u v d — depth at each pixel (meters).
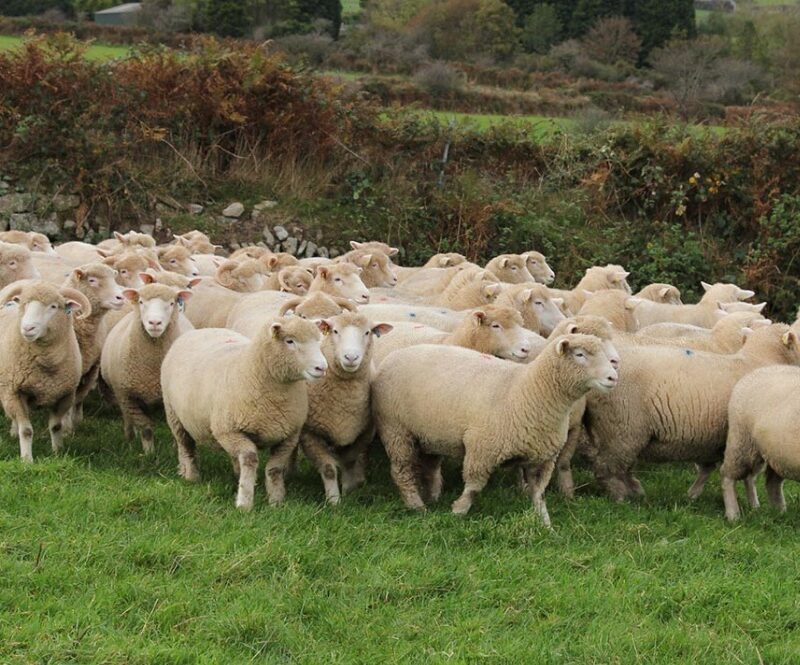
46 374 10.73
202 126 23.09
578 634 7.78
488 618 7.91
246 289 15.08
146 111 22.55
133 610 7.58
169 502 9.48
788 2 63.69
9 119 21.58
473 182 24.22
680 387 10.82
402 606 8.04
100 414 13.39
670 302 17.23
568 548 9.24
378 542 9.09
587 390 9.53
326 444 10.42
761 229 24.52
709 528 10.10
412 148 24.56
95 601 7.62
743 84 38.56
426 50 41.38
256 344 9.45
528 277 17.25
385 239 23.02
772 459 10.16
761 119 26.00
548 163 25.48
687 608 8.27
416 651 7.40
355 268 14.20
